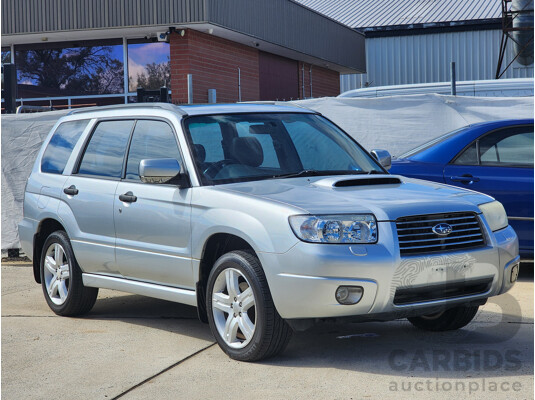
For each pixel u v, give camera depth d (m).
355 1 37.19
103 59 19.95
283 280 5.01
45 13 18.47
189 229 5.71
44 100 20.38
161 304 7.57
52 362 5.61
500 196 7.95
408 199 5.31
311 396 4.61
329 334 6.13
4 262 10.47
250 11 20.16
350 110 10.90
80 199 6.79
